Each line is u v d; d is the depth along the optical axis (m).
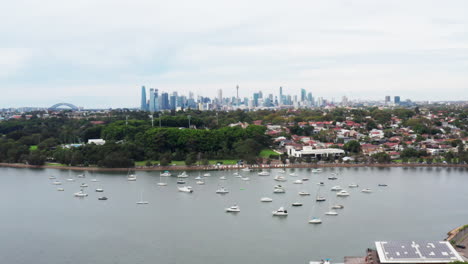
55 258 187.62
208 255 186.38
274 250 190.38
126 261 182.38
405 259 153.50
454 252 156.62
